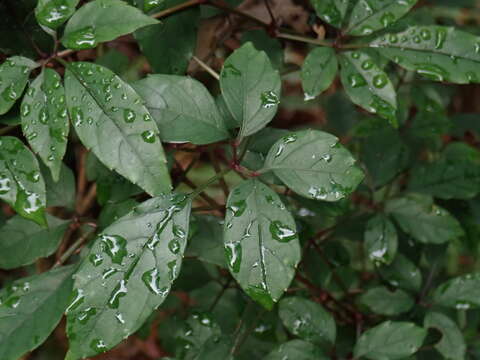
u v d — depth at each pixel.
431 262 0.62
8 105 0.45
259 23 0.54
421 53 0.50
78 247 0.52
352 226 0.63
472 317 0.68
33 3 0.49
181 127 0.46
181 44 0.50
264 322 0.58
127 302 0.43
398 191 0.67
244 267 0.43
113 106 0.44
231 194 0.44
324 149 0.45
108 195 0.51
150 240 0.44
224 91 0.46
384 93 0.50
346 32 0.51
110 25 0.45
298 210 0.58
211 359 0.52
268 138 0.51
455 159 0.61
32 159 0.45
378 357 0.53
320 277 0.61
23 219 0.51
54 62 0.49
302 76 0.50
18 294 0.47
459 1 0.71
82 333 0.42
